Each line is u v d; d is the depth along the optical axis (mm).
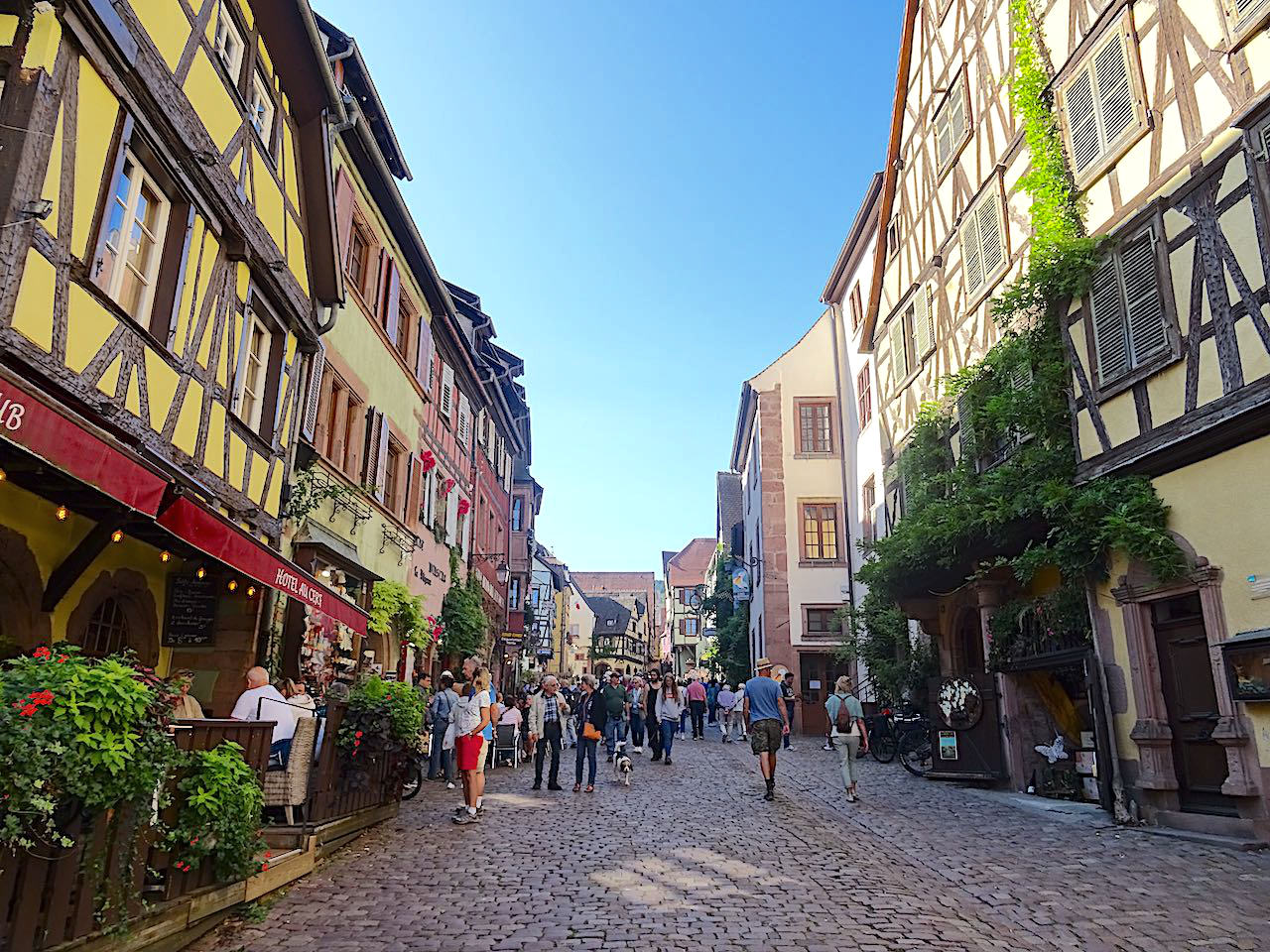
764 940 5211
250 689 7961
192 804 5000
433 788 12836
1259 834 7883
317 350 11898
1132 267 9695
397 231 15922
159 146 7629
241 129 9391
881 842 8398
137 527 7828
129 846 4422
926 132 16688
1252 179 8102
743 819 9758
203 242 8711
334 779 7871
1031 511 10703
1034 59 11766
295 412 11359
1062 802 11000
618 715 13359
